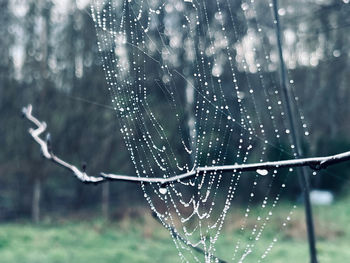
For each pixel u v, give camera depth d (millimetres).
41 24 15930
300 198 12094
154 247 10570
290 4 8539
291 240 9875
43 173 15844
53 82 15812
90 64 14352
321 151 14055
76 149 15992
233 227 9445
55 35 15719
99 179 1335
